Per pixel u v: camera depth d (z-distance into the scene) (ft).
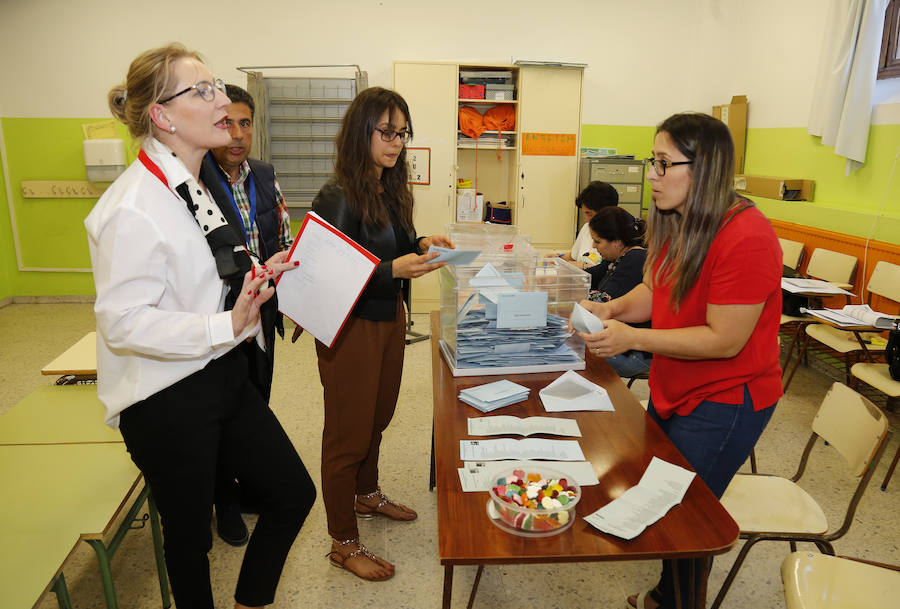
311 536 7.60
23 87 17.15
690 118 4.62
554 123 16.78
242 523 7.41
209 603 4.87
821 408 6.41
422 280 17.38
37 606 4.30
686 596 5.15
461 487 4.20
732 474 5.12
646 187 18.67
